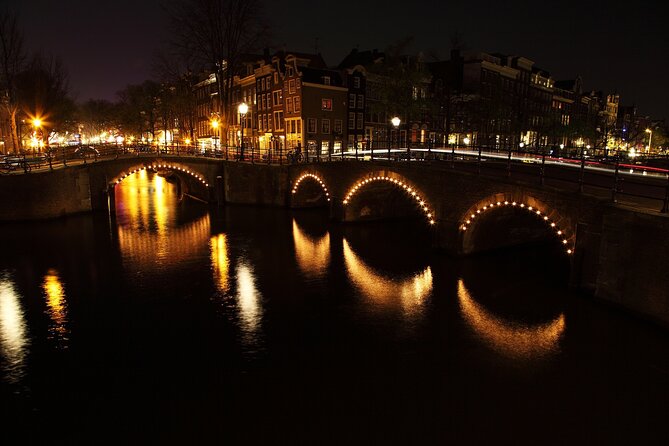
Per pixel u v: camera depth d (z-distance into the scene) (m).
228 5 39.09
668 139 85.81
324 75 48.25
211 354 12.73
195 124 74.31
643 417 9.83
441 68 56.53
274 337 13.73
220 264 21.14
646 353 12.06
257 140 55.91
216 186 37.47
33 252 23.20
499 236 22.70
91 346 13.27
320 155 36.03
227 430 9.52
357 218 30.14
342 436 9.30
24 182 30.00
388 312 15.46
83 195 33.28
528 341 13.23
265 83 53.44
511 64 63.47
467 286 17.77
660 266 12.61
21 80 47.44
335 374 11.64
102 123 99.88
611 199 14.84
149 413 10.12
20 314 15.56
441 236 21.91
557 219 16.36
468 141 54.00
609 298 14.40
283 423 9.72
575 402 10.35
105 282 18.69
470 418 9.83
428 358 12.40
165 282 18.67
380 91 40.69
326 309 15.79
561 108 73.75
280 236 26.69
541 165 16.95
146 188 51.12
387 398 10.59
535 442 9.09
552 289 16.86
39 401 10.64
